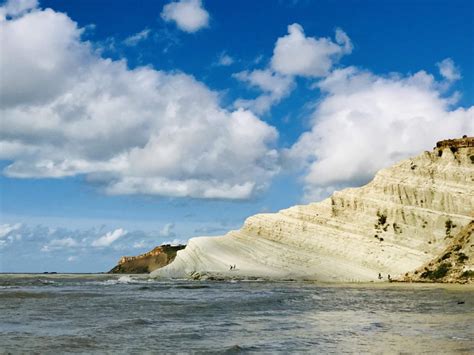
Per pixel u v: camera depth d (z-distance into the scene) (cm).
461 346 2073
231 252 10269
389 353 1906
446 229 9638
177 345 2069
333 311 3681
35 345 2022
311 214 10588
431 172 10312
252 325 2802
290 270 9619
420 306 4122
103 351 1914
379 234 9944
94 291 6250
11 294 5250
